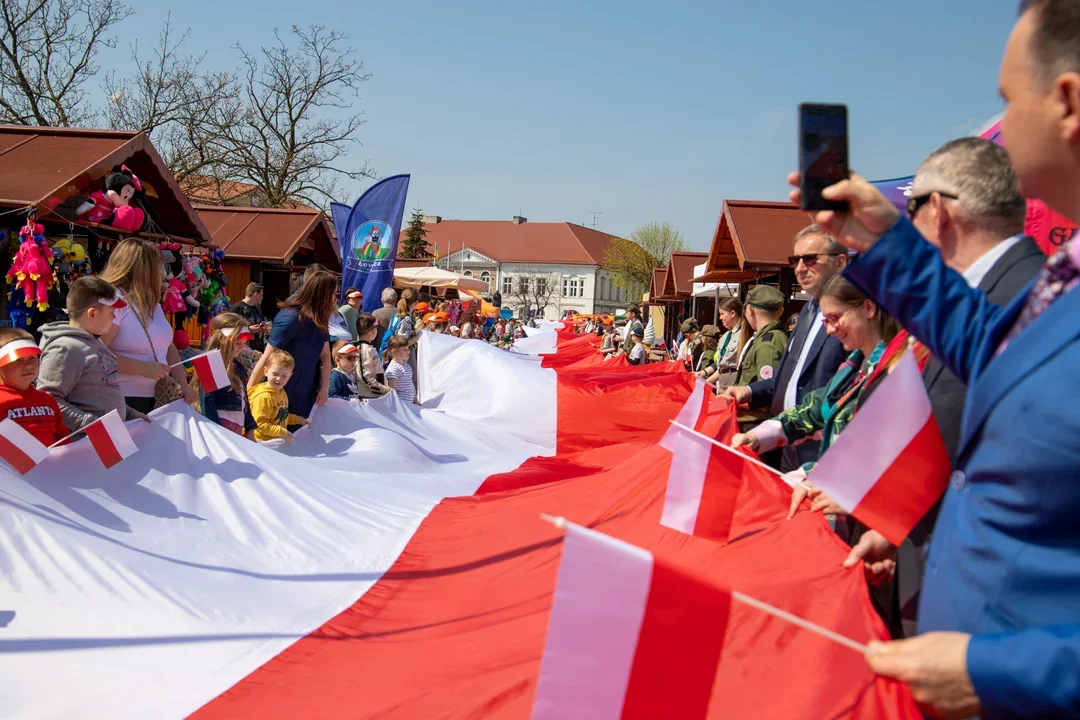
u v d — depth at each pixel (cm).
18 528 388
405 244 8044
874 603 285
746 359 651
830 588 262
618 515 477
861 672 210
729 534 364
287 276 1931
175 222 1154
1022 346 156
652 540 417
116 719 301
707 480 366
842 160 185
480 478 679
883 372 294
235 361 690
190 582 404
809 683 221
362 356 973
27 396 459
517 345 2422
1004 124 166
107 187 948
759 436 392
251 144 3212
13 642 337
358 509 529
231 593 404
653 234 7712
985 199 227
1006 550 155
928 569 180
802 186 186
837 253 480
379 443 716
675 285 2575
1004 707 147
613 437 891
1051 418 147
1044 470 147
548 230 11012
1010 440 154
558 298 10444
